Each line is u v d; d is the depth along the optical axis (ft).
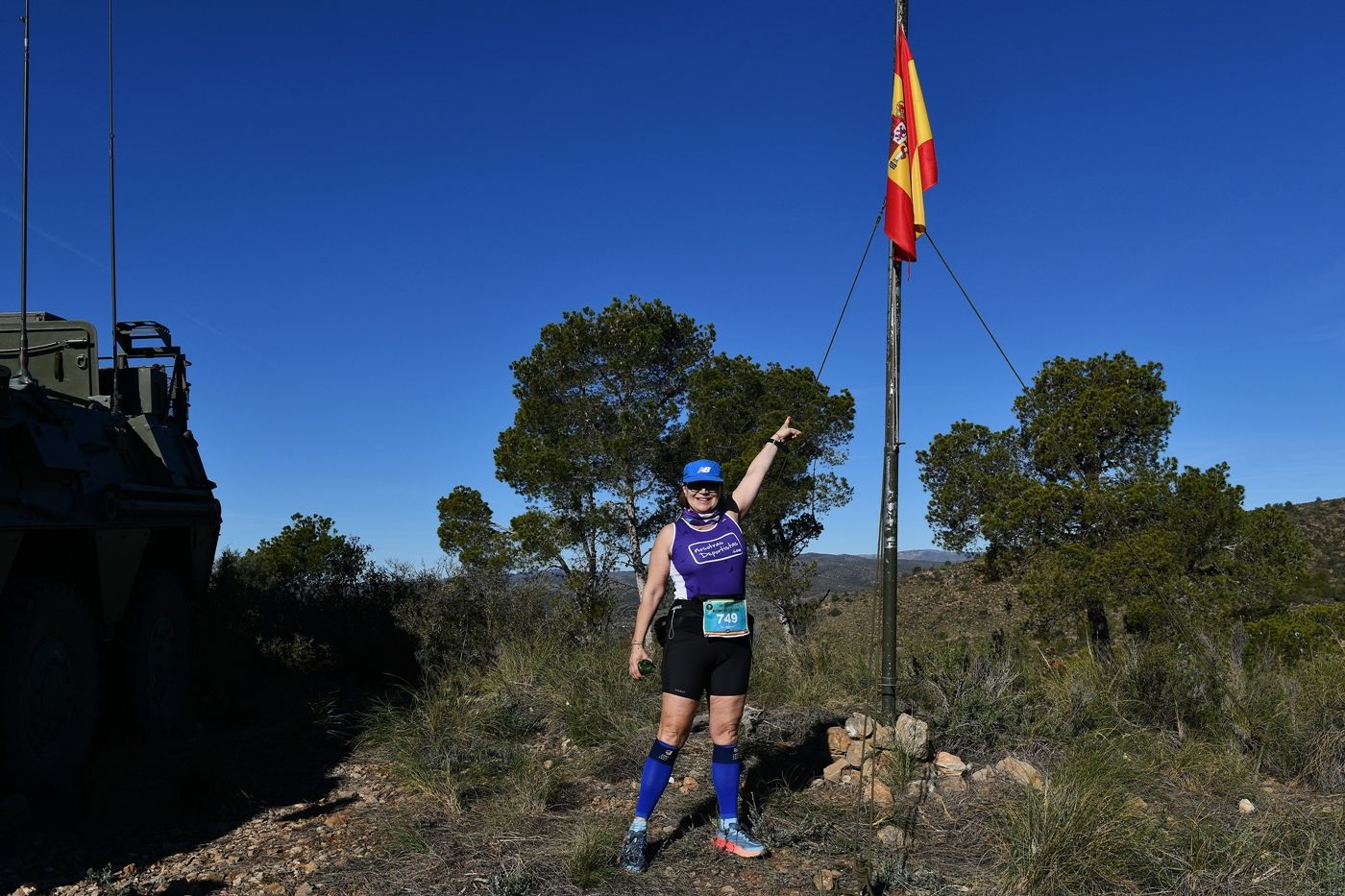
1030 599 68.23
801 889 11.78
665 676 12.78
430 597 33.50
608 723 19.12
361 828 14.33
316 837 13.89
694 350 77.25
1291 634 34.73
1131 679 19.69
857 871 11.64
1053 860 11.52
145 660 20.49
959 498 84.53
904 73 16.14
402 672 29.37
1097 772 14.24
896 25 16.22
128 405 22.98
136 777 17.49
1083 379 81.71
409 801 15.66
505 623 32.19
